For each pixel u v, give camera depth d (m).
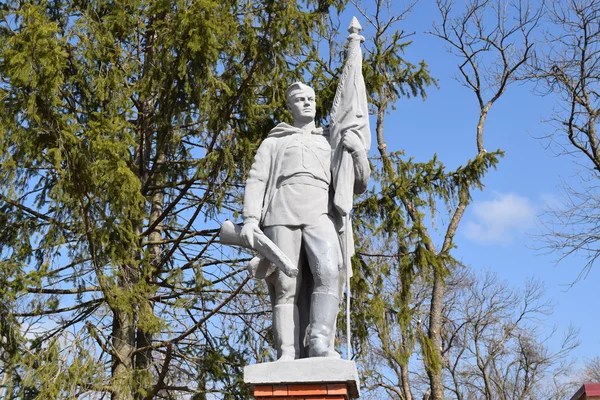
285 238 6.06
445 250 13.19
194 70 11.15
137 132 12.80
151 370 11.88
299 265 6.11
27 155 10.23
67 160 10.09
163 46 11.47
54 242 11.05
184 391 12.03
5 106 9.83
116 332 12.04
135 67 12.88
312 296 5.94
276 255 5.87
